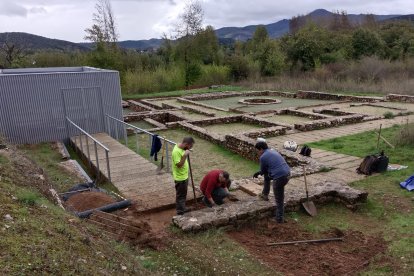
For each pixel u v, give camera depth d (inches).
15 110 565.6
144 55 1699.1
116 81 633.0
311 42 1595.7
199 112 915.4
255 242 265.4
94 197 319.0
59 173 421.7
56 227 195.5
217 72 1633.9
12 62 1286.9
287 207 306.8
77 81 602.2
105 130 639.8
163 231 273.1
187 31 1635.1
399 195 335.9
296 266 233.0
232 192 365.4
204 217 280.5
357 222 294.5
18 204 211.6
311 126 681.0
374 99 982.4
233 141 550.9
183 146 295.9
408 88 1064.8
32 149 554.3
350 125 712.4
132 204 324.2
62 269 155.5
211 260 235.6
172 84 1509.6
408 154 464.8
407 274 218.5
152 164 445.4
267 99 1111.6
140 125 805.9
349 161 461.1
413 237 261.4
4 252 153.0
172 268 226.7
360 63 1416.1
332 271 226.8
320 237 270.8
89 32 1310.3
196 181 425.7
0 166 289.4
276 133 643.5
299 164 449.4
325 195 325.1
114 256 197.9
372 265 231.6
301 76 1476.4
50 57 1470.2
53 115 593.6
